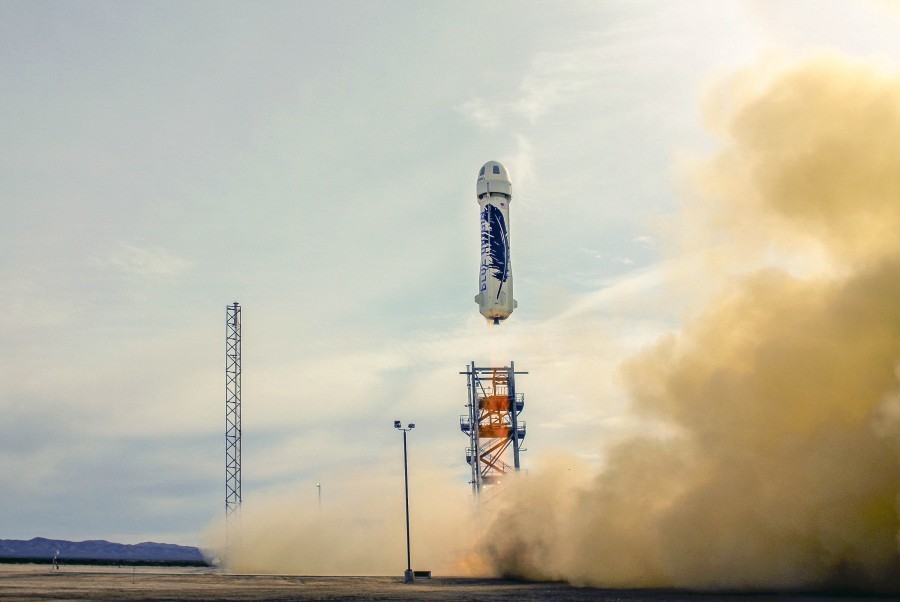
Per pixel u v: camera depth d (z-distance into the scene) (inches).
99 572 3754.9
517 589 2116.1
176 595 1893.5
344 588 2218.3
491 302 3693.4
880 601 1438.2
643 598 1631.4
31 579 2743.6
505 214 3757.4
